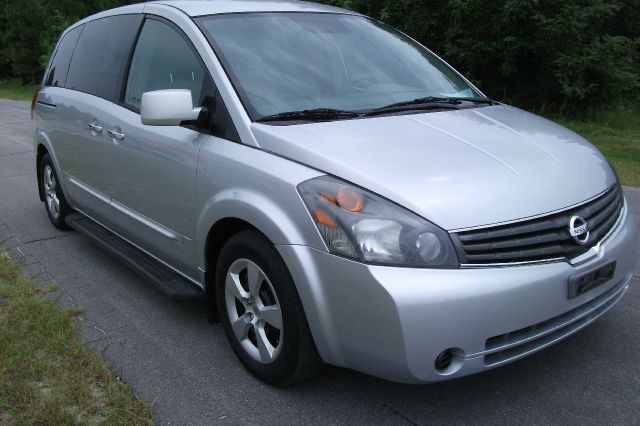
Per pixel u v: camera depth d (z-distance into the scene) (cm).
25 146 1034
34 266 467
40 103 546
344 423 275
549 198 270
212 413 283
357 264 246
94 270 458
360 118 321
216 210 307
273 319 288
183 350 340
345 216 252
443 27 1412
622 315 370
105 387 298
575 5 1221
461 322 240
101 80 441
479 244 248
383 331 243
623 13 1403
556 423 271
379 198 254
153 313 386
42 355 323
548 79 1331
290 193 270
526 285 250
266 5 394
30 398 284
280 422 276
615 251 289
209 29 353
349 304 251
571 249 267
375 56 388
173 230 354
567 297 264
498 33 1302
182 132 339
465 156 284
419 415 279
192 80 344
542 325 264
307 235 262
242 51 344
